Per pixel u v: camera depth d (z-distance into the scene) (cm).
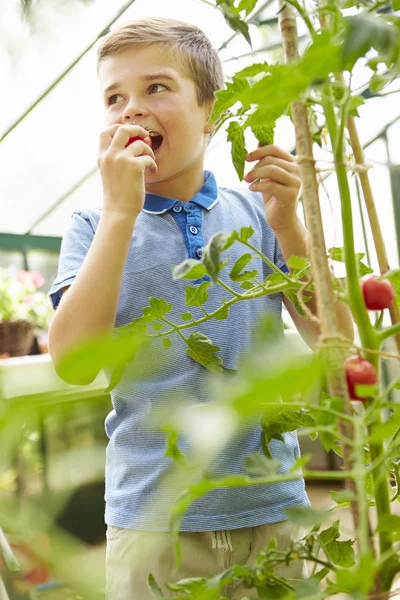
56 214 355
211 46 108
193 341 62
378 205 399
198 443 17
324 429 35
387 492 41
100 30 253
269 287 56
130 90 96
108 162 83
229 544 87
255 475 88
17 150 309
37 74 266
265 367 16
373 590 39
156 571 83
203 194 108
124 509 87
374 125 372
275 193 82
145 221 103
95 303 78
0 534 17
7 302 237
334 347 38
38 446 17
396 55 28
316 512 36
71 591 16
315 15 48
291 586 43
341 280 49
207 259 45
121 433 92
